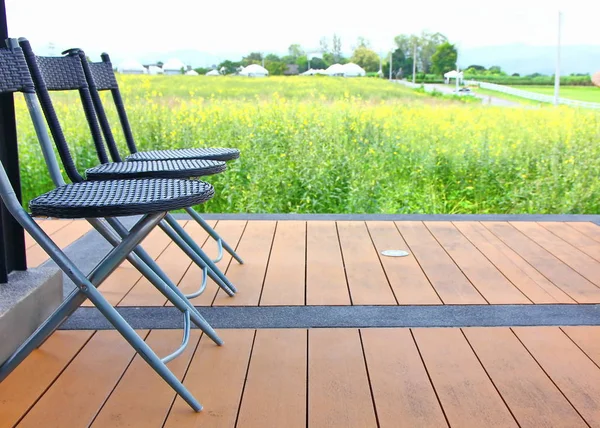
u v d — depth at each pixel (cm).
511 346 197
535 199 436
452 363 185
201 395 167
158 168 200
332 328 211
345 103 447
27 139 426
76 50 222
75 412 159
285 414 157
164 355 191
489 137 438
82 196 150
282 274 270
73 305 158
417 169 440
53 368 182
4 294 188
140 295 245
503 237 336
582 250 311
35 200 146
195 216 270
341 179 443
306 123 444
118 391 169
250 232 345
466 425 153
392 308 230
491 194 439
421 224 366
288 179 443
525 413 158
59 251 153
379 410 159
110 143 235
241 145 443
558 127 435
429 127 441
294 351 194
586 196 432
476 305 233
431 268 279
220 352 193
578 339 203
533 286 255
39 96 184
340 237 334
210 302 236
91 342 201
